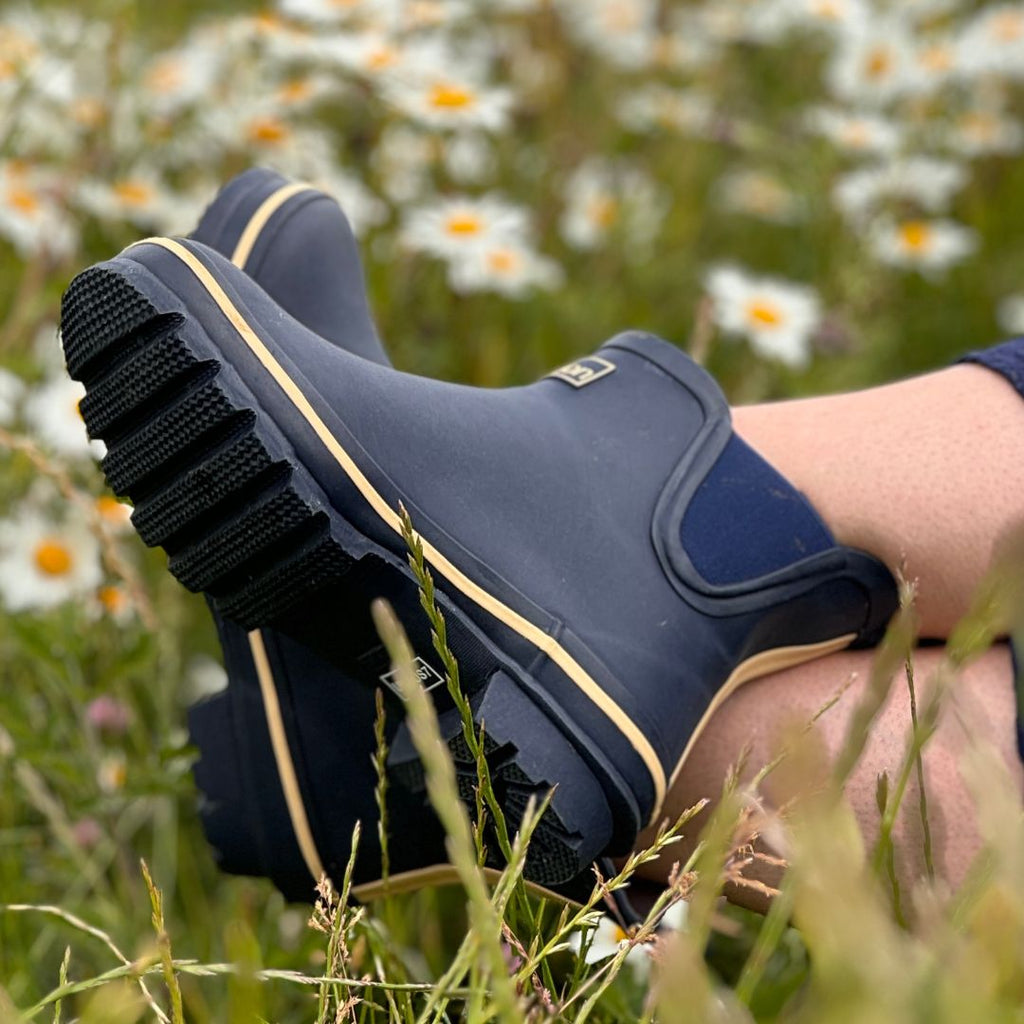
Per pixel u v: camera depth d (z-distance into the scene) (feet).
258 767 3.04
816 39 7.98
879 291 6.50
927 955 1.51
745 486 2.93
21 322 4.83
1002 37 7.12
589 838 2.59
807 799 1.83
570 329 6.18
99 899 3.59
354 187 5.81
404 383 2.71
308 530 2.47
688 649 2.75
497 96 5.74
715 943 3.38
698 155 7.66
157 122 5.98
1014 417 2.99
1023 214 7.57
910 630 1.84
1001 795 1.69
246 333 2.47
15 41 5.77
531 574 2.66
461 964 1.98
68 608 3.85
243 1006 1.65
